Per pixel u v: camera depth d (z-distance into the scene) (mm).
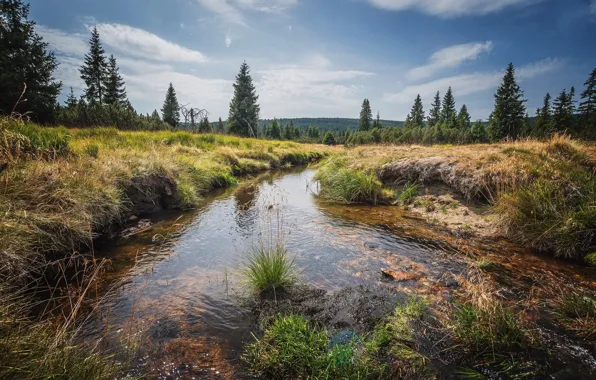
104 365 2596
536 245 5738
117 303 3871
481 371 2750
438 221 7734
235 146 21375
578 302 3625
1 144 5520
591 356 2895
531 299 3914
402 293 4141
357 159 13750
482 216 7438
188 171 11305
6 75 19000
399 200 9859
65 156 7129
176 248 5785
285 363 2783
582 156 7977
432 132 62656
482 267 4930
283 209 9016
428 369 2762
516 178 7137
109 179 6891
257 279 4285
